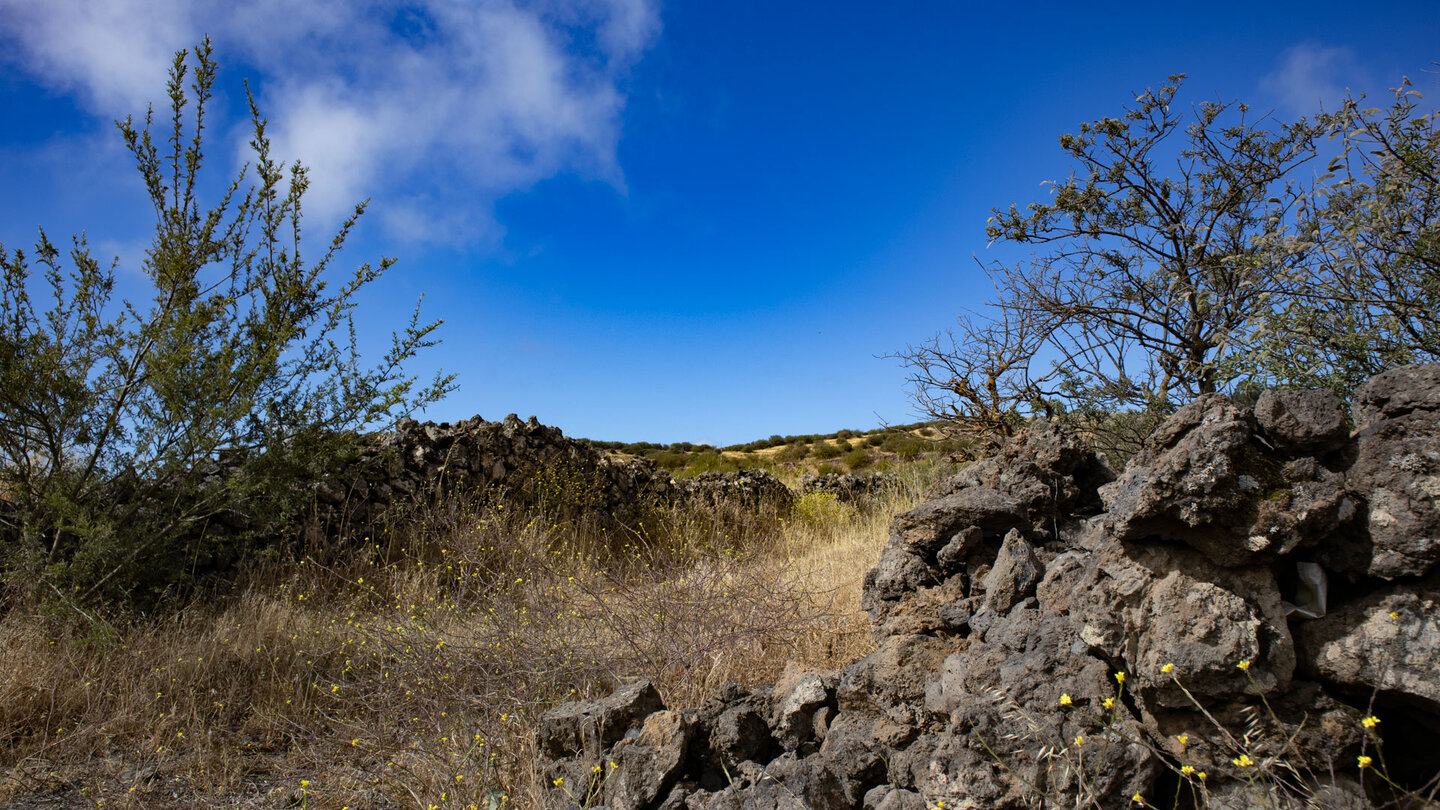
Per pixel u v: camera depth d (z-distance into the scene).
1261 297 4.50
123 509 5.64
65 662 4.39
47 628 4.73
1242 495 2.21
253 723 4.20
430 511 7.62
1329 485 2.20
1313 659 2.22
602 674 4.38
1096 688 2.41
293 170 6.11
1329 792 2.10
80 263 5.57
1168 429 2.50
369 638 5.03
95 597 5.07
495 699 4.08
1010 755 2.40
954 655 2.98
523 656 4.40
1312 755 2.16
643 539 9.35
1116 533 2.39
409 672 4.44
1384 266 4.05
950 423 7.33
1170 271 5.54
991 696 2.59
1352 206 4.22
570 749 3.37
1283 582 2.32
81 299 5.56
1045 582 2.85
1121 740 2.28
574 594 5.56
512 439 9.38
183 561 5.88
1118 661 2.43
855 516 10.93
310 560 6.28
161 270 5.73
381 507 7.57
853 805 2.71
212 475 6.21
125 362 5.67
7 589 5.16
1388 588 2.18
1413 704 2.11
